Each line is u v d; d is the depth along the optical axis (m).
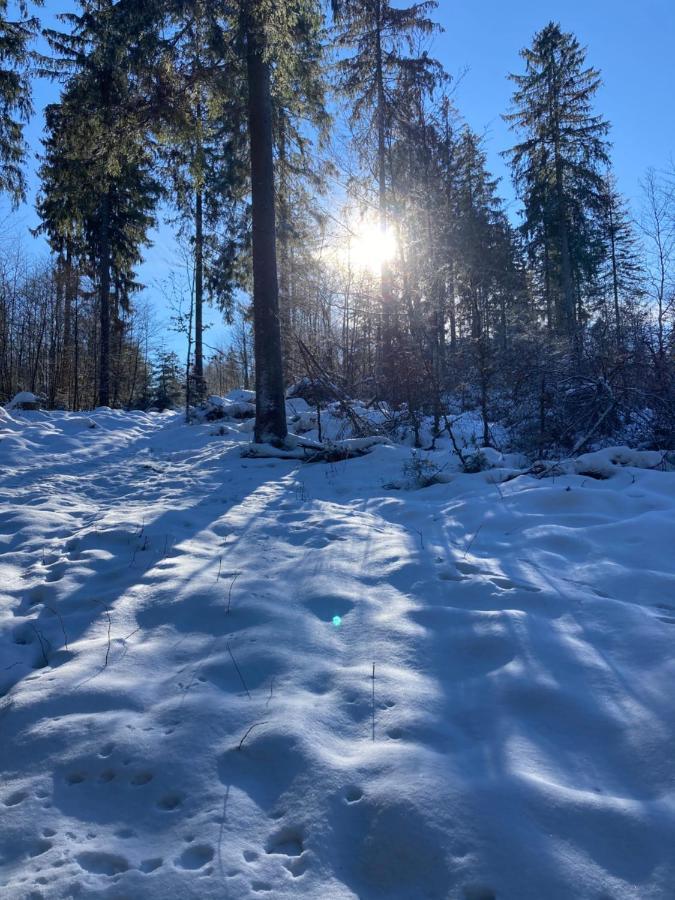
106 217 20.55
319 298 13.05
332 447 10.13
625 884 2.20
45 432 13.17
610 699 3.22
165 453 12.13
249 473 9.52
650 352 9.69
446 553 5.34
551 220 23.28
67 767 2.93
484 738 2.99
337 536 5.93
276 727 3.04
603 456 7.86
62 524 6.59
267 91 10.68
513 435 10.79
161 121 10.73
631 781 2.71
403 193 13.94
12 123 16.09
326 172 15.41
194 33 10.12
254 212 10.76
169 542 5.80
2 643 4.09
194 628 4.18
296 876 2.33
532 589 4.54
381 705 3.25
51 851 2.46
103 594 4.70
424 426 11.84
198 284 21.20
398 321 11.80
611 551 5.17
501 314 15.81
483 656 3.70
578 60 22.58
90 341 27.62
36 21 15.80
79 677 3.60
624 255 28.83
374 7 16.83
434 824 2.43
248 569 5.08
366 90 17.38
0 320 25.55
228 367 28.58
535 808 2.50
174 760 2.90
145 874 2.33
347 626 4.18
